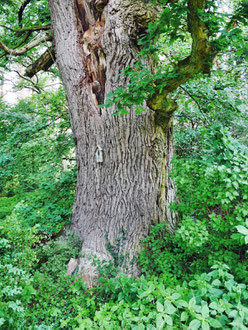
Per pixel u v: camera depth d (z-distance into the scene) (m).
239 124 3.96
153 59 2.94
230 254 2.01
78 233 3.21
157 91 2.38
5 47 3.90
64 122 5.23
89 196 3.18
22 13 5.48
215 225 1.97
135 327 1.36
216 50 2.04
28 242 2.29
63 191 4.36
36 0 5.00
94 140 3.11
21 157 4.83
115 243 2.87
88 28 3.06
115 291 2.06
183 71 2.21
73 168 4.80
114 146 2.97
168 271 2.46
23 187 5.59
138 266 2.76
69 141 4.84
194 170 2.18
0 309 1.55
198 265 2.33
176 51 4.48
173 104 2.67
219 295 1.31
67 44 3.10
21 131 4.68
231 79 4.49
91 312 2.12
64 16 3.08
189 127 4.95
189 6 1.82
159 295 1.47
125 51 2.77
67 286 2.46
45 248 2.92
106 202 3.03
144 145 2.91
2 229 2.19
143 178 2.94
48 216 3.70
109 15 2.74
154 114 2.88
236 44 1.73
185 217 2.10
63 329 2.05
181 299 1.36
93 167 3.14
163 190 3.03
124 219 2.93
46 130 4.91
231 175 1.94
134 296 1.79
